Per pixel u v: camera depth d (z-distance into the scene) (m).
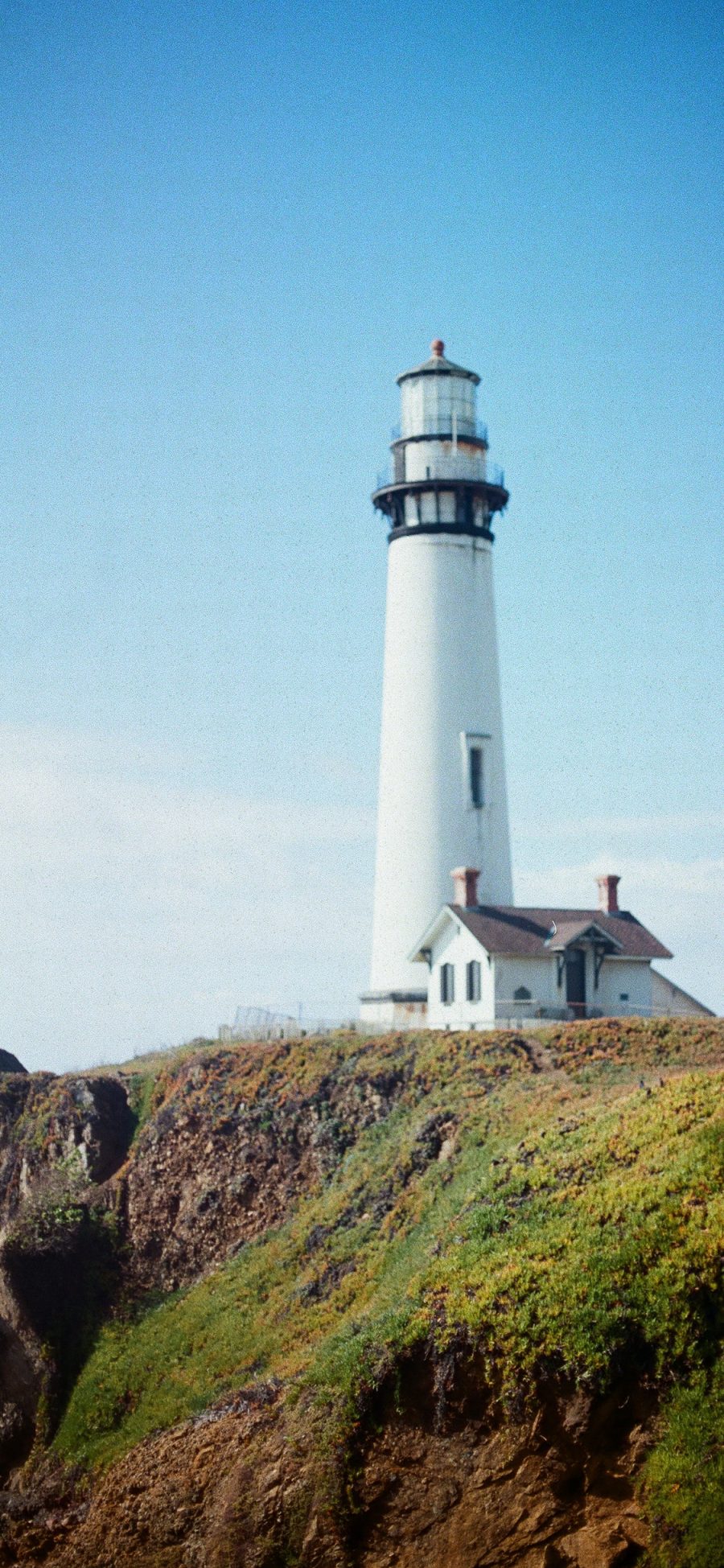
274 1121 66.38
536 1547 40.25
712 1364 40.47
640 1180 46.06
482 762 77.94
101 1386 60.72
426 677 78.31
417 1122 61.09
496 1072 62.41
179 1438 50.94
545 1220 46.72
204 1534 46.47
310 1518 43.78
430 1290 45.81
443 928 74.00
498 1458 41.75
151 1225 68.38
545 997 71.31
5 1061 90.31
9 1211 76.25
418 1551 41.91
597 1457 40.53
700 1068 59.72
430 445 79.62
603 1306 41.75
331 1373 46.34
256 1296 59.22
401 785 78.00
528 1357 41.66
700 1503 38.62
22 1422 62.69
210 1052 73.25
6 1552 51.59
